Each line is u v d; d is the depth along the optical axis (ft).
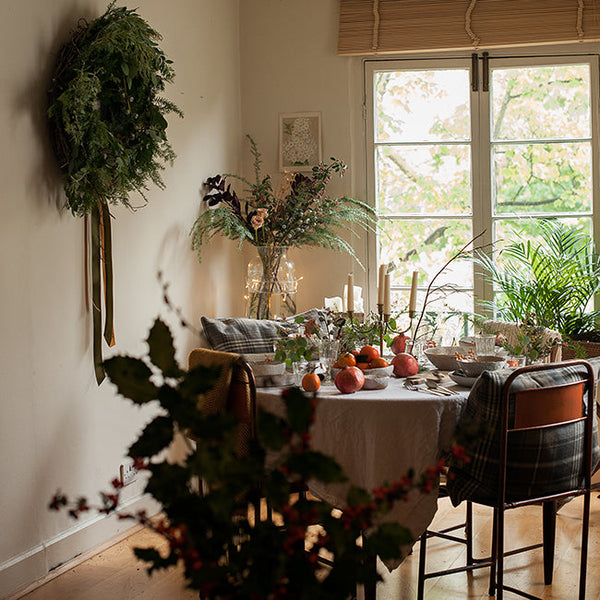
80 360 10.95
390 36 15.26
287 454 3.96
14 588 9.75
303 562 3.80
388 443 8.62
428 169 15.60
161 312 12.82
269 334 12.83
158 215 12.77
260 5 15.83
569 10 14.80
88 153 10.11
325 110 15.71
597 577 10.09
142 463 4.00
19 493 9.88
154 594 9.75
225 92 15.23
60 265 10.54
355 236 15.78
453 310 15.21
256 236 14.47
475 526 11.99
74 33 10.55
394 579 10.14
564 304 14.12
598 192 15.10
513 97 15.30
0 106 9.47
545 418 8.36
